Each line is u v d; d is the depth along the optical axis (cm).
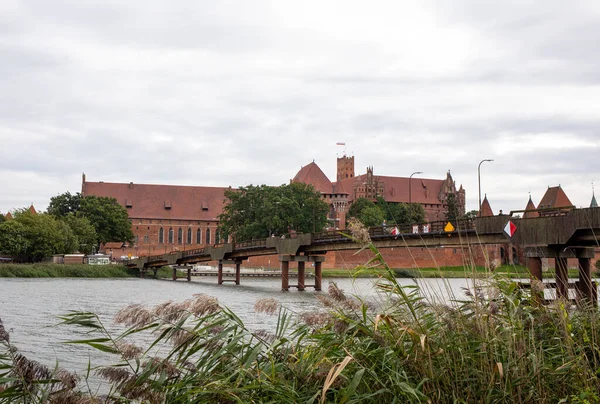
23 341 2097
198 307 651
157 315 655
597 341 777
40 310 3369
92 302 4028
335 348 682
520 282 888
